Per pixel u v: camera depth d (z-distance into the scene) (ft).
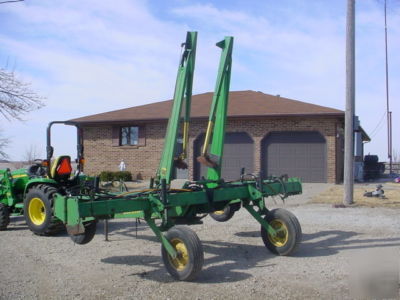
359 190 53.31
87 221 22.06
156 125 72.74
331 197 46.75
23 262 22.74
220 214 30.30
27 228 32.45
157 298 17.43
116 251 25.16
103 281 19.60
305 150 66.03
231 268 21.57
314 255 23.95
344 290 18.29
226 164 69.87
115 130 75.00
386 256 23.54
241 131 68.39
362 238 28.07
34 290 18.35
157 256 24.00
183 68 23.36
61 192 28.84
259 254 24.32
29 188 30.01
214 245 26.53
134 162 73.82
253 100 75.56
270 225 24.11
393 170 119.03
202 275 20.44
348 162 41.70
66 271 21.13
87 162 76.28
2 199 32.35
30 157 113.50
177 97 23.15
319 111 64.90
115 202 19.61
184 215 22.76
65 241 27.78
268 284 19.04
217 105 24.68
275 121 66.80
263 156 67.67
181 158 24.30
